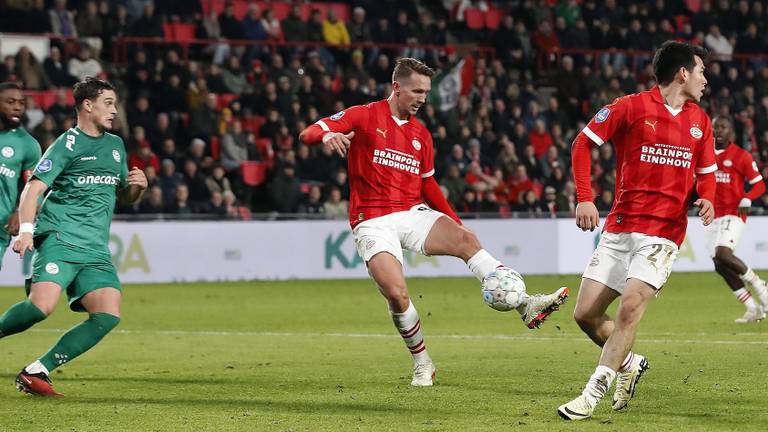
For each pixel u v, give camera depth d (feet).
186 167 207.82
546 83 268.41
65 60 236.43
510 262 207.92
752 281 122.42
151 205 197.47
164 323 129.39
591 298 65.62
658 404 67.67
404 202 76.64
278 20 273.54
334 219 203.51
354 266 204.23
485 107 241.35
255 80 236.63
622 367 64.85
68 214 74.54
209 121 225.15
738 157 124.77
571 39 276.00
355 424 61.57
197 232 194.29
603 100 260.83
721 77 272.92
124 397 72.59
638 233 64.23
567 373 82.64
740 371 82.58
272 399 71.20
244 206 217.15
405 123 76.69
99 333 73.51
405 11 270.46
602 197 223.30
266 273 198.29
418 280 195.62
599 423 61.00
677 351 95.81
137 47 235.81
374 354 97.25
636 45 281.74
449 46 265.13
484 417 63.52
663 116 64.49
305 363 90.89
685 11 297.74
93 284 74.38
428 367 77.51
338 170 224.74
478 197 220.23
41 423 62.75
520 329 117.80
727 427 59.67
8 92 84.69
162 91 226.79
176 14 253.85
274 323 128.57
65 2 245.65
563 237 211.61
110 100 74.90
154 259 191.42
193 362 92.32
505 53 268.41
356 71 244.42
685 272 210.79
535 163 236.02
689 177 64.54
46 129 202.69
